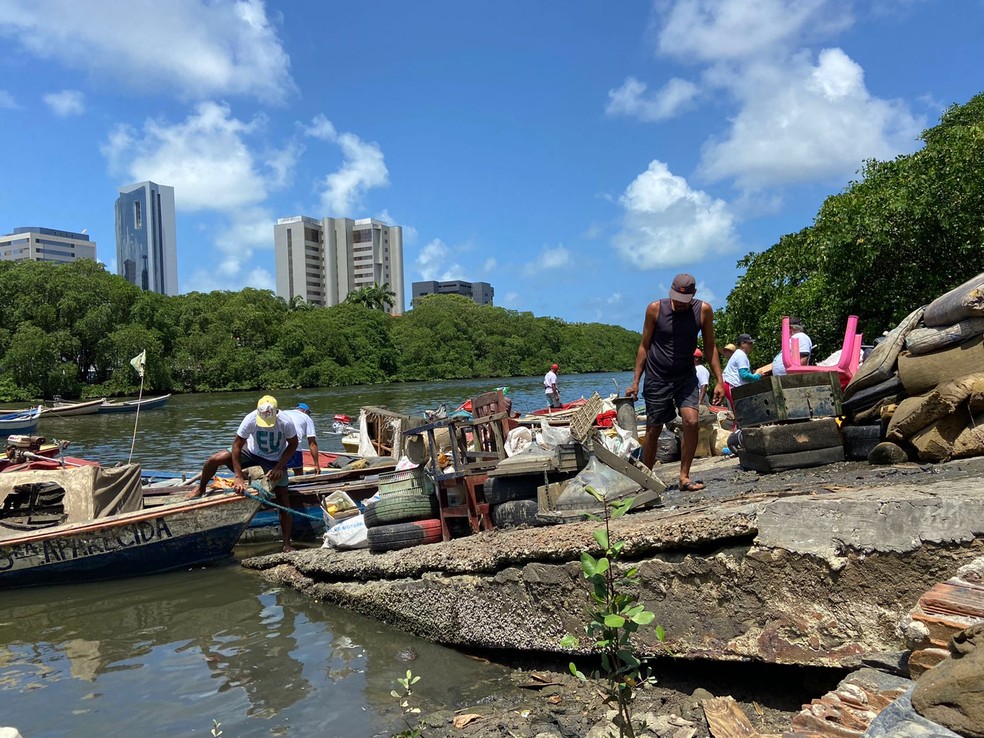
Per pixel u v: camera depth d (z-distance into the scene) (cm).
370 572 741
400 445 1317
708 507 532
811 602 434
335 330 8025
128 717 521
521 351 10112
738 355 1057
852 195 1959
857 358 868
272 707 533
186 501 967
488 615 608
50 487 999
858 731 324
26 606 821
